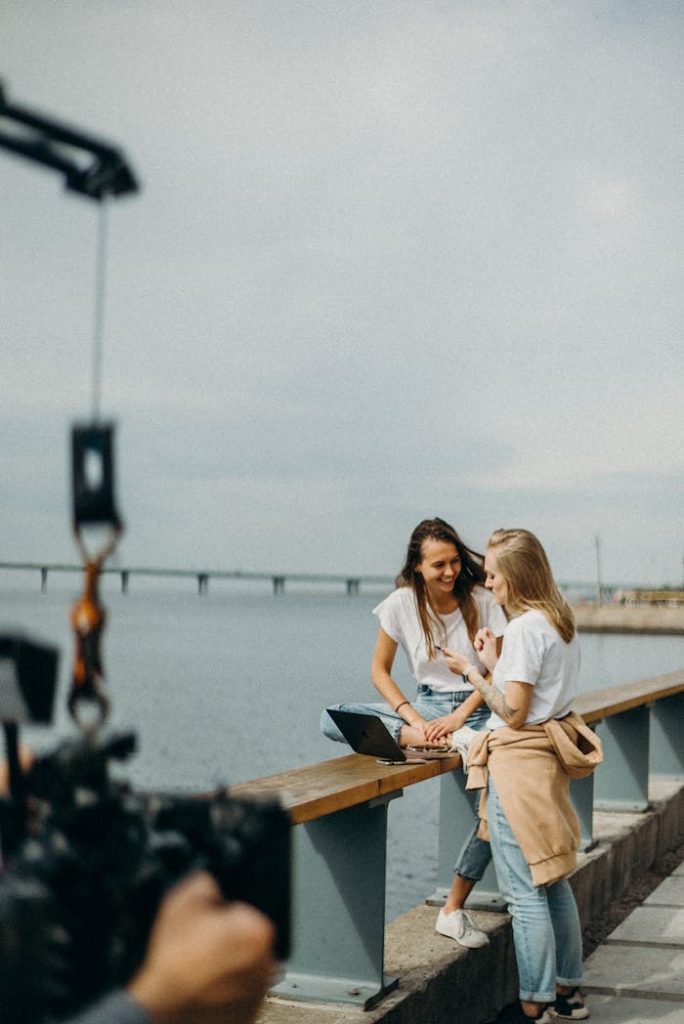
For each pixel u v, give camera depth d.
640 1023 3.91
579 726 3.86
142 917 0.58
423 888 17.95
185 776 28.19
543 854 3.72
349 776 3.38
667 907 5.48
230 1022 0.58
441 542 4.16
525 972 3.78
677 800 7.11
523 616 3.83
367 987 3.41
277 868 0.64
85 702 0.55
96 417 0.53
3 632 0.53
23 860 0.56
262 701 49.41
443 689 4.28
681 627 113.19
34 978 0.54
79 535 0.54
